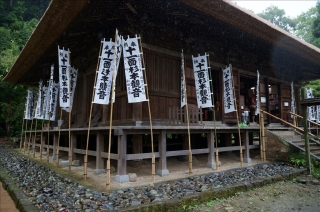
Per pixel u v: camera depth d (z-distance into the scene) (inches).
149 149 380.8
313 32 1119.6
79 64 447.5
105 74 242.7
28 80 582.9
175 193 198.7
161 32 326.6
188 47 365.7
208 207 185.3
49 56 390.0
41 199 185.2
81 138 427.5
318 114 538.0
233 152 438.6
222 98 410.0
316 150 370.9
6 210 178.5
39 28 272.8
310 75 596.4
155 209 164.7
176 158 369.4
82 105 427.8
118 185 220.4
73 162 342.0
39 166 349.7
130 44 239.0
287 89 567.5
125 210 154.0
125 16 282.7
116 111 331.0
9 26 1201.4
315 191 239.3
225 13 267.0
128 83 236.5
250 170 301.7
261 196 216.7
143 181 236.8
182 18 301.6
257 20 285.7
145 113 305.3
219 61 413.1
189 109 303.4
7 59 839.7
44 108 471.8
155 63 323.3
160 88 324.5
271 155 371.9
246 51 439.8
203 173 275.9
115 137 412.8
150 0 258.2
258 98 391.2
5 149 647.8
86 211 157.5
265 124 493.4
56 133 410.9
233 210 182.7
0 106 892.6
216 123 394.0
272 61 501.4
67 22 255.9
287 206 198.1
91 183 233.6
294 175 283.0
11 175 286.8
